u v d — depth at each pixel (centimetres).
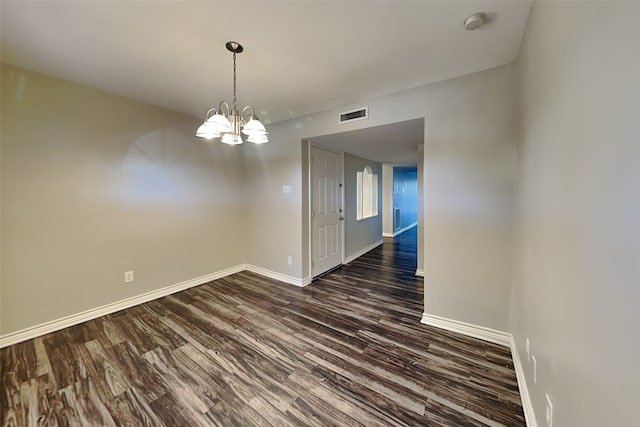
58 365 184
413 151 442
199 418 142
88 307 252
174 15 150
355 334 227
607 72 64
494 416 142
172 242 320
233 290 331
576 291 83
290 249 357
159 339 218
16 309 214
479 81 214
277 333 228
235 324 244
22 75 213
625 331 56
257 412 145
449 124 228
